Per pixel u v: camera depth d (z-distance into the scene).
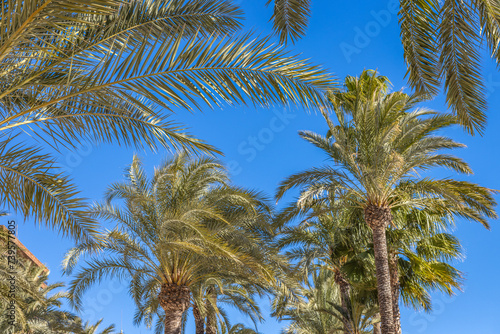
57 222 7.44
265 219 16.78
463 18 6.63
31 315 20.45
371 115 15.66
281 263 15.98
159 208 16.20
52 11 4.32
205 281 16.83
